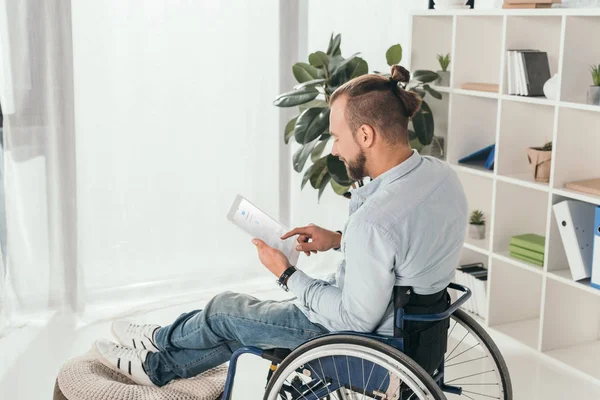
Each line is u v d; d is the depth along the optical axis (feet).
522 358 9.84
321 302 6.09
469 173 11.36
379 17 12.63
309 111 10.32
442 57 11.54
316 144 11.30
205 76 11.65
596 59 9.36
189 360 7.14
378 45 12.71
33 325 10.77
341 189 11.57
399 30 12.80
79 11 10.61
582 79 9.33
